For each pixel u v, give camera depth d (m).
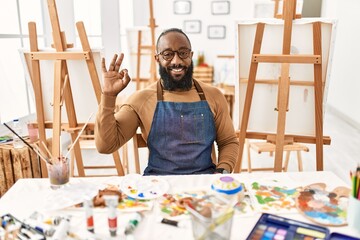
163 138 1.39
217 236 0.73
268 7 4.19
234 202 0.94
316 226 0.86
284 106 1.65
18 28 2.67
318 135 1.67
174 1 5.39
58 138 1.76
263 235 0.82
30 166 2.04
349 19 4.52
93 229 0.83
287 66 1.63
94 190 1.05
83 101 1.87
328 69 1.65
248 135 1.81
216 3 5.33
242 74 1.78
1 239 0.81
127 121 1.40
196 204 0.82
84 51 1.73
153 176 1.17
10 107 2.57
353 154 3.26
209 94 1.49
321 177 1.18
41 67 1.80
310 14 5.43
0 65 2.45
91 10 3.89
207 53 5.52
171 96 1.44
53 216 0.91
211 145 1.44
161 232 0.84
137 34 4.03
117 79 1.25
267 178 1.17
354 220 0.85
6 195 1.04
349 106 4.44
